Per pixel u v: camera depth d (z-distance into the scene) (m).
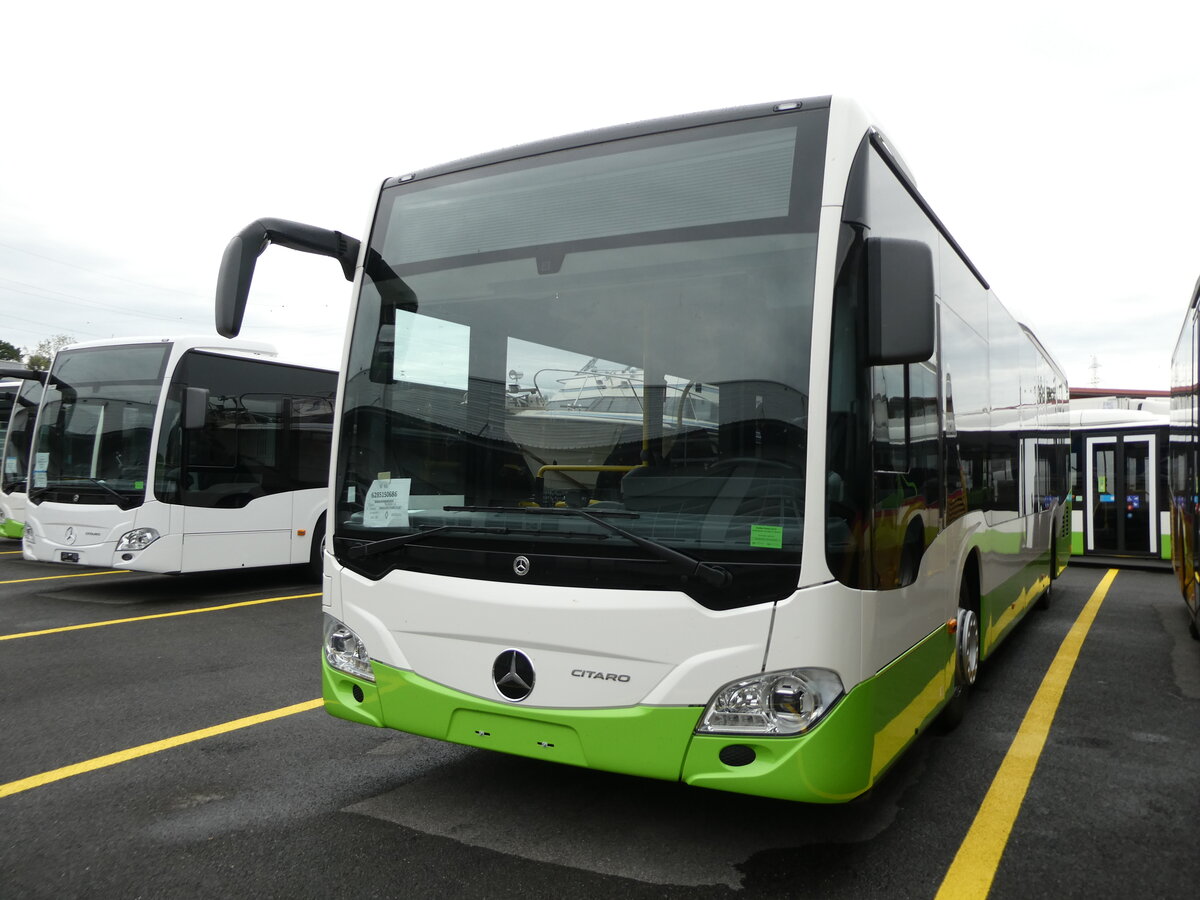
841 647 3.19
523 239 3.98
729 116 3.69
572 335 3.75
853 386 3.32
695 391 3.45
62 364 11.09
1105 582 12.86
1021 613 7.58
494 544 3.62
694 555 3.28
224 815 4.04
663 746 3.27
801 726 3.14
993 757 4.92
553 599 3.46
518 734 3.53
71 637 8.11
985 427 5.82
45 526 10.60
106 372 10.72
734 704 3.19
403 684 3.80
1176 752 5.02
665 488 3.40
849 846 3.75
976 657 5.54
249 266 4.06
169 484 10.20
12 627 8.60
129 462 10.30
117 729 5.35
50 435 10.91
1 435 16.89
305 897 3.29
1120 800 4.28
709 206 3.61
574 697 3.41
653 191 3.74
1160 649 7.87
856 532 3.27
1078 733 5.38
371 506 4.05
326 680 4.14
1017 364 7.25
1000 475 6.35
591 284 3.77
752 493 3.27
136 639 8.02
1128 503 14.98
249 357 11.14
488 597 3.59
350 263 4.46
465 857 3.62
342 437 4.21
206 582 12.11
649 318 3.61
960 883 3.42
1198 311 7.45
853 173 3.47
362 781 4.48
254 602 10.23
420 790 4.35
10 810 4.11
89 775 4.56
